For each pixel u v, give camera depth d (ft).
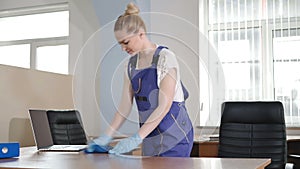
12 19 18.95
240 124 9.14
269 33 14.29
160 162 4.55
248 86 14.40
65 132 8.16
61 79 14.07
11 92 11.81
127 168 4.00
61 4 17.47
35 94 12.79
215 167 4.11
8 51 19.02
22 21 18.78
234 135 9.12
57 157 5.26
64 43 17.75
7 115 11.65
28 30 18.66
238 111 9.22
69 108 14.25
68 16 17.83
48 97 13.35
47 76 13.39
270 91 14.19
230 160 4.79
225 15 14.79
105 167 4.09
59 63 17.89
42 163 4.50
